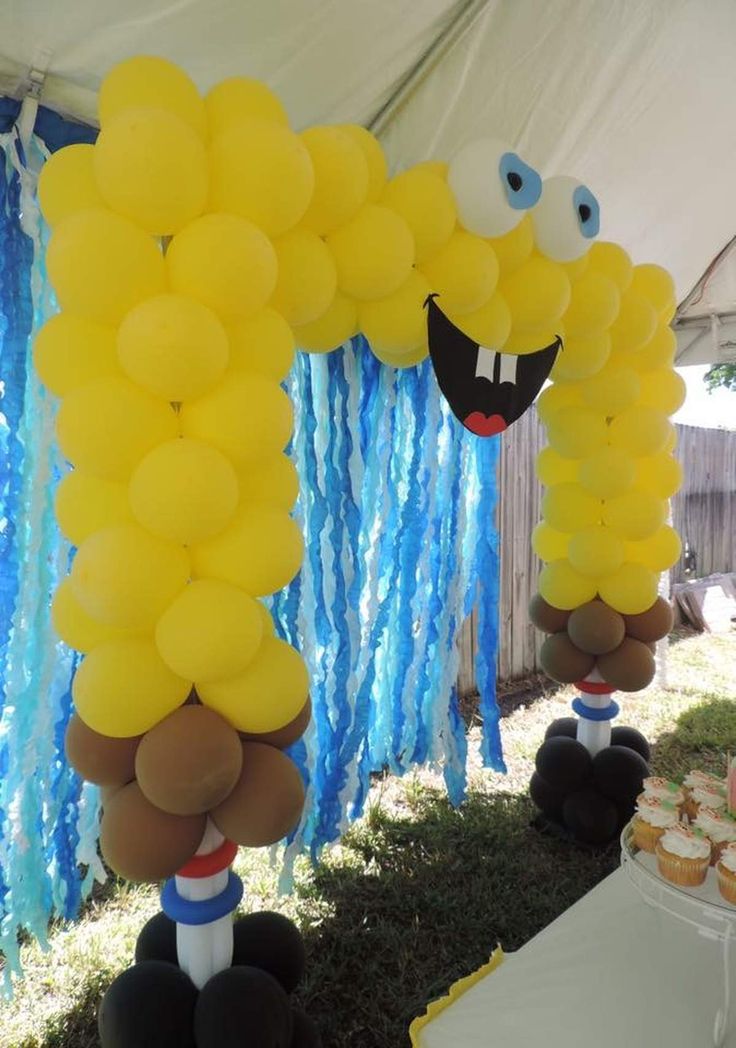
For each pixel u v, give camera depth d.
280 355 1.57
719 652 5.78
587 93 2.41
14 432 1.70
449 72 2.15
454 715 2.73
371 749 2.77
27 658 1.78
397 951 2.18
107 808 1.48
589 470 2.52
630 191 2.95
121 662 1.41
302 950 1.77
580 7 2.12
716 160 2.95
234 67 1.89
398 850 2.72
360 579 2.38
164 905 1.60
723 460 7.26
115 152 1.30
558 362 2.37
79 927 2.25
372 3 1.86
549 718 4.15
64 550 1.81
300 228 1.62
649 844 1.45
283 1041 1.51
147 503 1.35
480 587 2.80
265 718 1.48
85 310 1.38
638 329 2.40
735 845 1.31
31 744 1.77
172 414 1.45
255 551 1.47
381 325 1.88
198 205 1.39
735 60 2.53
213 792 1.39
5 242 1.68
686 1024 1.29
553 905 2.42
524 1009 1.33
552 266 2.11
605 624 2.63
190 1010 1.53
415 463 2.51
